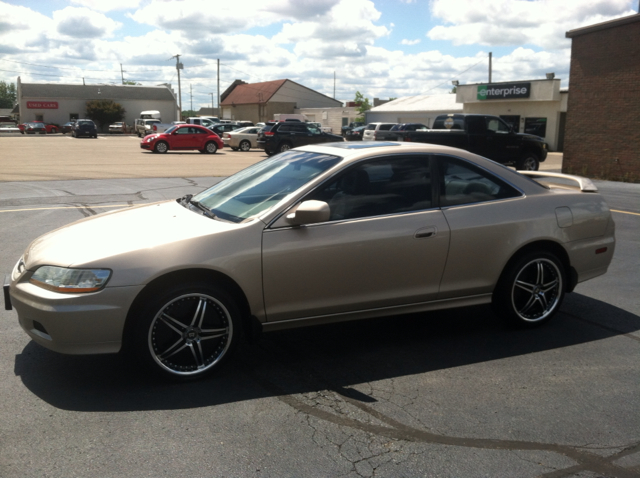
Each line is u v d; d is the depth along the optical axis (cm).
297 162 434
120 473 266
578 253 470
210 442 295
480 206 434
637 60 1702
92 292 330
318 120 6819
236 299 377
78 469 268
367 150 417
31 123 6575
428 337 451
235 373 379
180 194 1206
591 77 1842
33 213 941
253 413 326
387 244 396
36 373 373
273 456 283
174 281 352
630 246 785
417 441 300
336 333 457
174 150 3095
